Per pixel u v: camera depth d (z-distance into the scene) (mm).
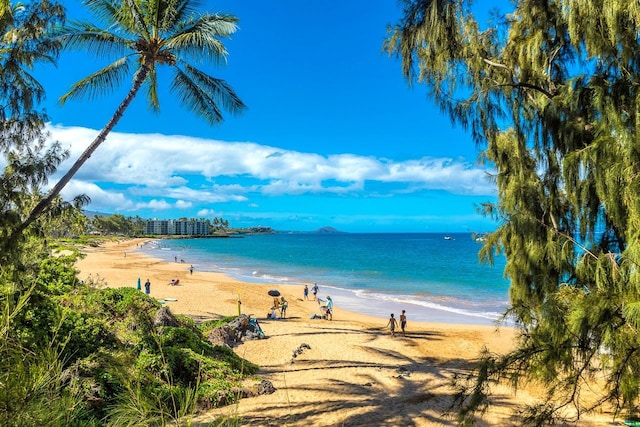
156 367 9391
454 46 7457
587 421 6348
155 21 12094
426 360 14875
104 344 8391
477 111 7414
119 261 63594
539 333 4195
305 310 27000
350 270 55156
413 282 42656
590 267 5219
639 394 3709
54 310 7902
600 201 5156
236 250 107062
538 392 9172
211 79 13508
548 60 7039
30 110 8344
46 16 8398
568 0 5418
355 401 10531
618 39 4785
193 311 24547
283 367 13664
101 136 11094
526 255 6320
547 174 6906
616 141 4355
